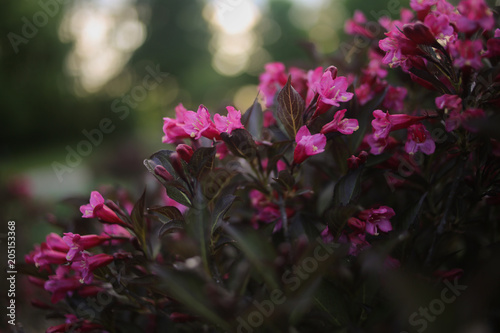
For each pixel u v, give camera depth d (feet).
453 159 1.89
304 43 2.54
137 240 1.84
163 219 1.82
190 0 32.37
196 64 33.14
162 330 1.86
